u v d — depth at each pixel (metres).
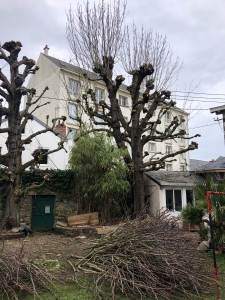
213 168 18.52
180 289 5.54
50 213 16.50
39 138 24.73
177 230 6.88
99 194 15.11
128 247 5.96
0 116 13.86
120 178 15.37
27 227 13.47
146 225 6.65
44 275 5.67
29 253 6.63
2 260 5.36
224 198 8.50
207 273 6.01
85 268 6.32
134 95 15.05
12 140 13.57
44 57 33.09
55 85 31.08
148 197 18.45
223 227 8.41
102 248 6.50
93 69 15.31
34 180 16.56
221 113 18.12
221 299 5.39
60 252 8.09
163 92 15.20
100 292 5.46
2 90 13.84
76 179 16.30
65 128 25.48
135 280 5.39
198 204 8.92
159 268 5.54
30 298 5.30
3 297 5.21
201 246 8.50
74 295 5.48
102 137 16.19
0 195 15.47
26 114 14.41
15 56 13.85
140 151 15.37
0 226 12.44
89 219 14.57
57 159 24.17
